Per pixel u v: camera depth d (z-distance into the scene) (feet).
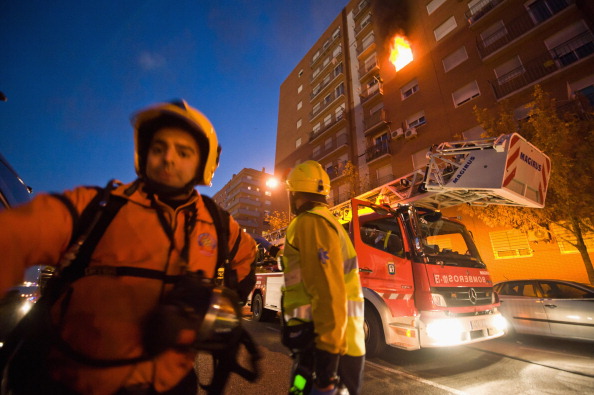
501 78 45.57
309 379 3.89
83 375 2.20
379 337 12.60
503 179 12.48
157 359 2.49
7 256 1.82
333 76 86.33
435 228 15.26
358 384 3.96
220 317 2.56
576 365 12.45
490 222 30.68
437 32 57.77
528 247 36.14
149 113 3.07
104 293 2.32
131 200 2.70
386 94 65.98
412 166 55.72
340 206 16.69
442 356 13.62
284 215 79.46
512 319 19.11
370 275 13.21
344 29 87.61
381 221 14.52
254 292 24.11
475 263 14.69
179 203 3.14
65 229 2.24
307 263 3.96
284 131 107.04
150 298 2.46
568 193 24.00
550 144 25.16
